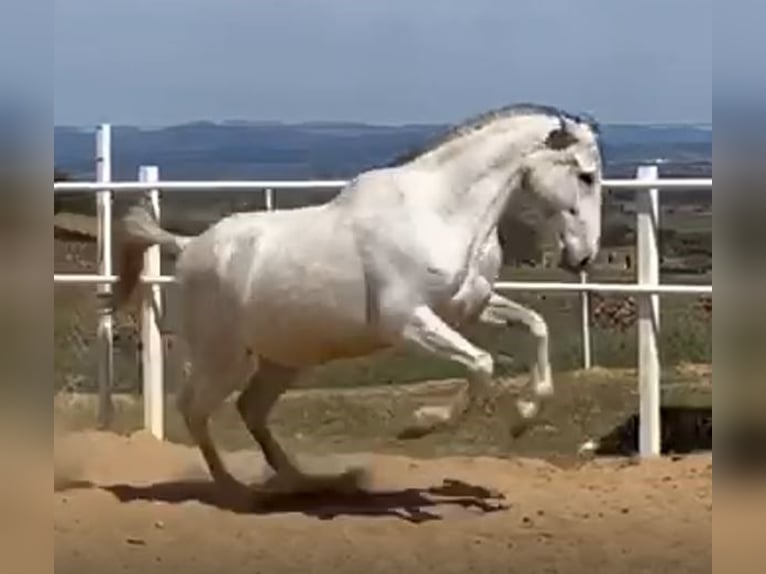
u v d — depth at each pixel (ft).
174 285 31.17
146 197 33.96
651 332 31.04
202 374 26.27
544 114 25.00
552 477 28.68
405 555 22.44
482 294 25.04
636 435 33.58
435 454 32.71
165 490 27.71
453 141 24.95
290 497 27.04
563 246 25.02
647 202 30.73
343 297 24.67
